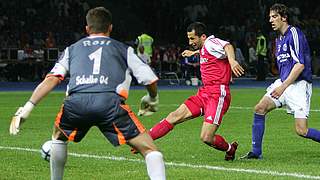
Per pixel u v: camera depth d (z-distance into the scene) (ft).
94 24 38.09
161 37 244.63
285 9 55.11
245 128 82.53
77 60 37.29
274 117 96.94
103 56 37.09
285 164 53.62
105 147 63.77
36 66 204.33
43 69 203.41
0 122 90.48
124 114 36.68
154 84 36.65
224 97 54.85
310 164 53.62
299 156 58.54
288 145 66.08
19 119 35.96
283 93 56.13
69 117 37.06
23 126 84.69
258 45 208.44
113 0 259.60
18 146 65.21
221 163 54.24
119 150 61.67
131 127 36.68
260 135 56.65
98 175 48.44
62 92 163.12
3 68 205.87
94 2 250.98
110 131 36.88
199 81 192.03
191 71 194.29
